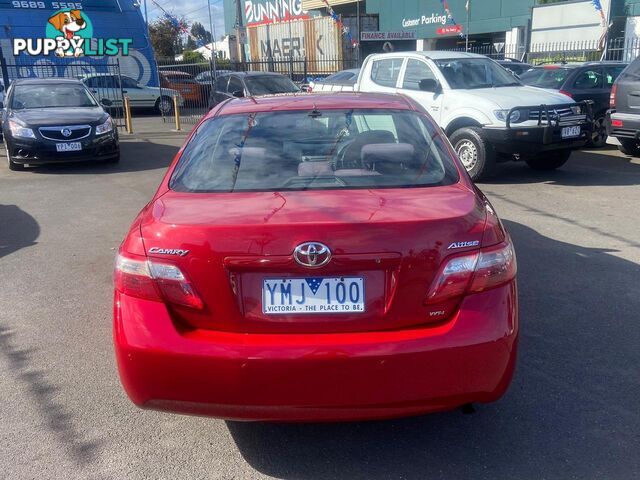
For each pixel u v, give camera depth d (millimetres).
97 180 10734
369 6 33188
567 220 7355
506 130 9031
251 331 2740
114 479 2975
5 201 9102
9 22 23969
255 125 3811
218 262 2703
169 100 23047
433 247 2732
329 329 2730
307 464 3066
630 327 4457
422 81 9977
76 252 6543
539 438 3215
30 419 3480
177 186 3350
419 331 2742
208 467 3055
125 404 3617
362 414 2742
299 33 28438
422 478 2943
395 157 3484
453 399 2777
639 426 3297
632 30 20828
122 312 2816
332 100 4148
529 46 23547
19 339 4480
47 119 11562
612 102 10828
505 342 2791
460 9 28172
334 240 2672
